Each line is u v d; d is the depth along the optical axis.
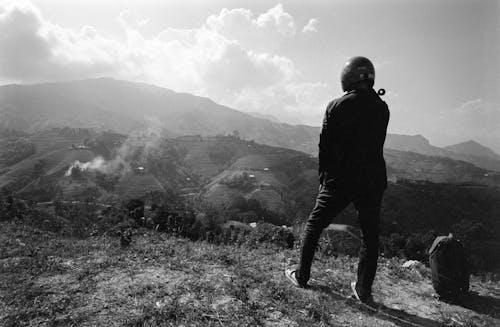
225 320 3.28
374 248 3.81
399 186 140.12
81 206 107.88
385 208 111.12
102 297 3.67
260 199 163.62
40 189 173.62
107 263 4.70
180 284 3.97
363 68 3.70
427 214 106.44
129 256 5.09
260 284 4.07
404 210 109.69
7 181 182.62
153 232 7.62
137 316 3.29
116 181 196.38
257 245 6.61
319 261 5.72
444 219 102.56
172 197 166.00
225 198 169.75
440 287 4.34
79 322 3.21
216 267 4.68
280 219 109.19
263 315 3.41
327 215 3.83
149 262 4.78
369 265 3.84
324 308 3.55
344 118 3.60
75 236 8.99
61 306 3.49
